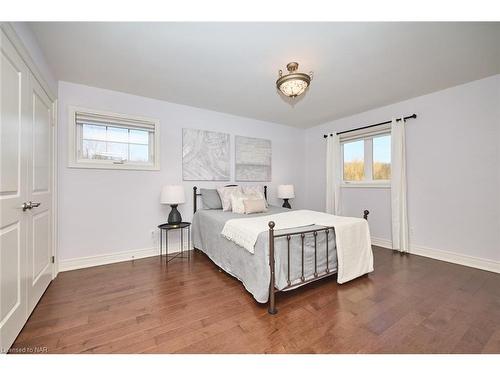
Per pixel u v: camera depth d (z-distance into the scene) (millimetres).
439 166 2801
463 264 2611
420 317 1577
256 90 2748
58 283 2135
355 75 2367
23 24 1472
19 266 1403
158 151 3027
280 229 1963
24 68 1485
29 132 1583
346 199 3934
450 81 2523
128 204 2836
